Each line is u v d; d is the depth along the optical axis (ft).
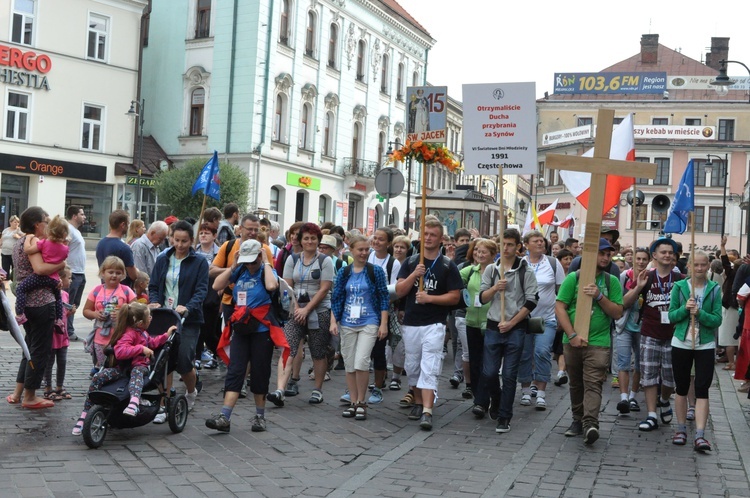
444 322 30.66
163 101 147.43
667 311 30.71
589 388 27.73
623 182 40.52
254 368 27.58
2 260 70.64
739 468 25.07
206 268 29.71
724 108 200.54
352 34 164.86
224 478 21.85
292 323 33.12
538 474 23.65
